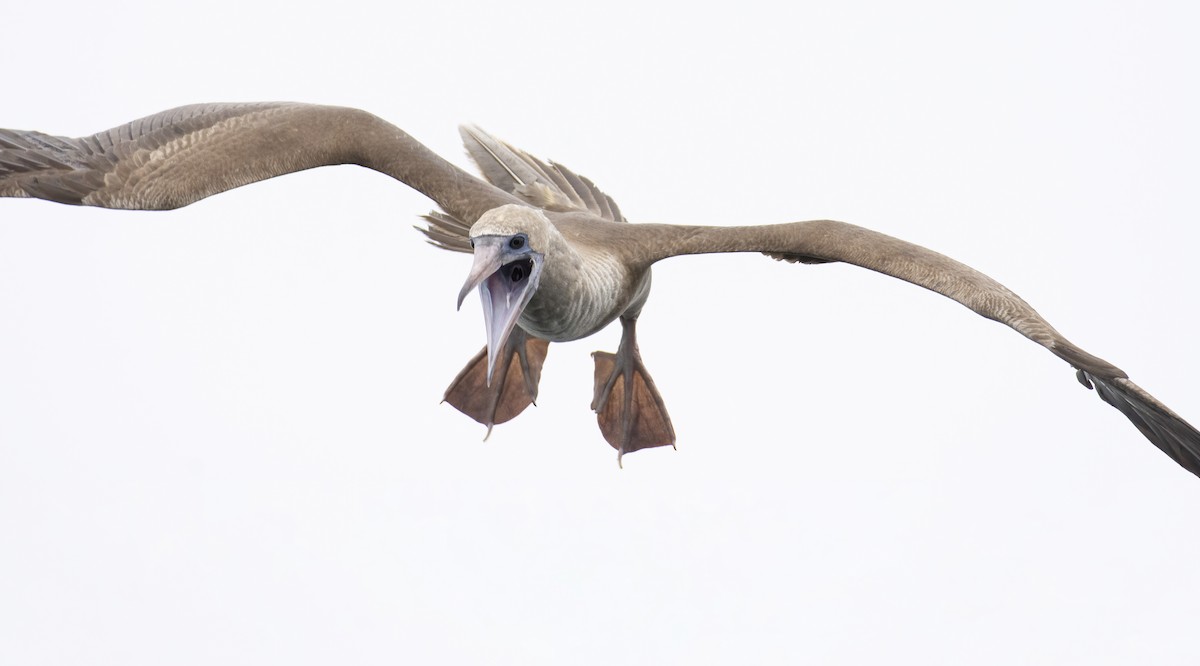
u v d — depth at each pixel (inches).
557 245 492.7
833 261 543.8
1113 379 481.1
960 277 516.7
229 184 521.3
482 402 619.2
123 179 508.7
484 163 616.4
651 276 575.5
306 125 545.6
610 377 621.0
